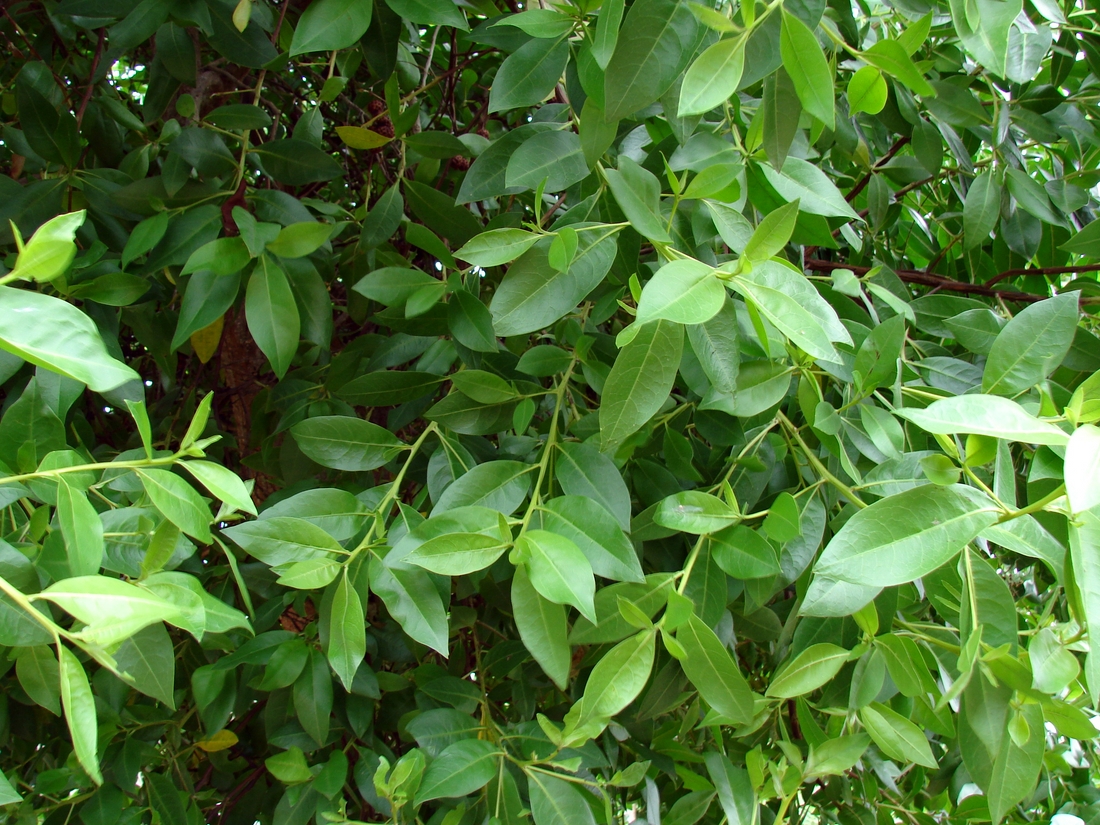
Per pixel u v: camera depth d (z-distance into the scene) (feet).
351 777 3.51
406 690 3.61
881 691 2.58
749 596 2.51
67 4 2.69
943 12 3.51
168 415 4.09
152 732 3.35
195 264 2.56
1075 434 1.46
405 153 3.68
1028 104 3.84
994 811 1.96
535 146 2.50
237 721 3.81
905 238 4.86
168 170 2.86
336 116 4.57
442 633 2.30
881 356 2.39
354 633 2.28
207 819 3.99
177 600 1.85
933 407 1.58
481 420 2.77
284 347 2.64
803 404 2.50
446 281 2.91
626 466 3.00
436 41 4.54
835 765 2.45
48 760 3.55
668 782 3.84
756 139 2.46
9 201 2.90
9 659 2.26
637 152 2.86
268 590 3.35
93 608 1.36
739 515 2.38
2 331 1.26
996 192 3.60
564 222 2.43
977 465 1.82
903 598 2.62
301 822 2.90
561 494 2.68
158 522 2.28
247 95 4.13
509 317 2.25
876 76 2.21
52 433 2.19
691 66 1.74
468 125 4.50
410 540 2.22
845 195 4.14
